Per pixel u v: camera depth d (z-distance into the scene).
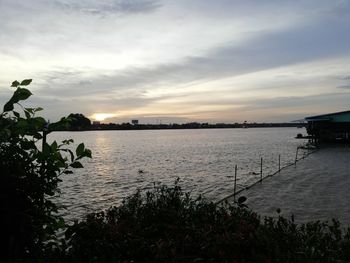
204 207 6.54
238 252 4.49
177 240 4.72
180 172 36.41
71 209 18.64
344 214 14.05
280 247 4.77
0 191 4.59
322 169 30.42
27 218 4.66
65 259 4.50
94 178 32.25
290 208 15.28
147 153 70.44
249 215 6.08
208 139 150.00
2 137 4.64
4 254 4.69
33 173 4.77
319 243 5.09
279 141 114.31
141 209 6.40
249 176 30.52
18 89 4.75
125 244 4.54
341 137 67.06
